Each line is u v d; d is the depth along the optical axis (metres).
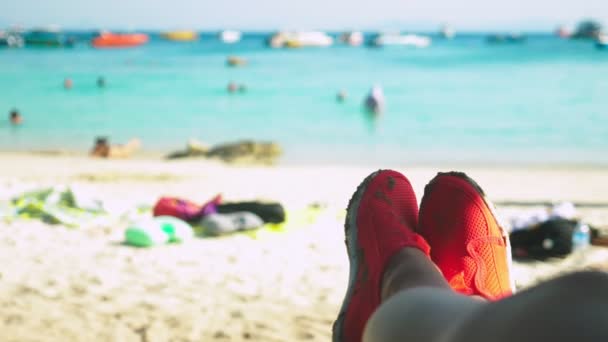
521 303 0.81
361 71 42.56
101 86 33.59
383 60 55.12
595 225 6.80
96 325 3.55
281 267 4.87
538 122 20.72
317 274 4.70
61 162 13.74
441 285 1.58
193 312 3.81
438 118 22.14
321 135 19.19
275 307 3.94
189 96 29.52
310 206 7.48
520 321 0.78
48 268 4.73
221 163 14.05
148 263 4.93
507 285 2.15
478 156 15.57
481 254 2.18
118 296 4.09
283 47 89.75
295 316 3.77
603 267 4.99
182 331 3.49
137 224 5.61
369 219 2.16
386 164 14.67
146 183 10.14
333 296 4.18
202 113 24.31
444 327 1.04
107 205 6.71
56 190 7.03
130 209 6.81
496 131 19.22
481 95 28.48
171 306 3.91
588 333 0.70
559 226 5.29
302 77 38.22
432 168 13.73
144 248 5.40
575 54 61.22
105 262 4.94
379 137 18.69
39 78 37.91
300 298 4.13
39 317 3.66
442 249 2.22
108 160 14.47
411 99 27.58
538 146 16.66
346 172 12.20
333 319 3.73
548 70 41.66
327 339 3.42
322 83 34.50
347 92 30.42
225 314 3.79
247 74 40.53
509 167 13.83
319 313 3.83
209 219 5.91
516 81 34.44
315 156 15.83
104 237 5.77
